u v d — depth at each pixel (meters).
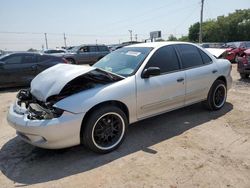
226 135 4.48
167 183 3.14
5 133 4.89
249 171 3.36
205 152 3.88
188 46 5.22
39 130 3.41
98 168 3.52
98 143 3.84
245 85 8.80
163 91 4.50
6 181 3.29
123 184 3.15
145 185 3.12
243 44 18.67
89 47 18.64
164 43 4.89
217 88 5.68
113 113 3.89
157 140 4.34
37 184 3.21
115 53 5.13
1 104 7.26
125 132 4.10
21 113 3.76
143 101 4.25
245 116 5.42
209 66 5.42
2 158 3.88
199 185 3.09
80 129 3.64
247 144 4.11
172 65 4.77
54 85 3.73
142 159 3.72
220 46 20.70
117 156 3.82
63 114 3.49
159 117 5.43
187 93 4.96
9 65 9.41
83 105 3.59
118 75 4.20
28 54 9.82
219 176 3.26
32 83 4.25
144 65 4.37
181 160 3.66
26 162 3.75
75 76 3.76
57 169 3.53
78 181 3.24
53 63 10.18
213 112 5.71
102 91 3.81
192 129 4.77
